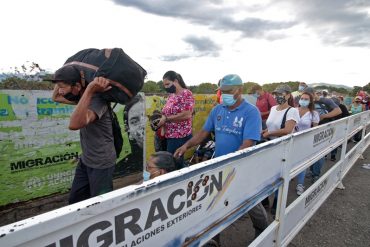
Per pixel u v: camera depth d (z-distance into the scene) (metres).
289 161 2.40
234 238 3.13
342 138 4.54
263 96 6.39
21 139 3.20
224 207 1.57
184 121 3.85
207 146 5.29
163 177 1.09
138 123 4.61
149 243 1.09
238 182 1.67
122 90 2.00
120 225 0.95
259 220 2.52
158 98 4.95
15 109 3.12
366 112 6.82
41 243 0.73
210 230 1.44
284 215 2.48
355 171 5.84
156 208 1.09
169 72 3.81
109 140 2.29
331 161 6.66
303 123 4.50
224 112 2.78
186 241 1.30
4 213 3.14
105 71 1.92
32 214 3.38
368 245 3.10
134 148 4.59
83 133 2.26
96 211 0.84
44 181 3.46
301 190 4.29
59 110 3.51
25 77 4.08
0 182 3.08
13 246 0.66
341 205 4.08
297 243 3.07
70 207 0.79
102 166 2.26
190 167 1.26
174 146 3.89
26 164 3.27
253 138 2.53
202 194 1.35
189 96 3.82
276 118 3.87
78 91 2.12
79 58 2.14
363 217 3.74
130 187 0.97
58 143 3.54
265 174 2.04
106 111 2.21
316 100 6.08
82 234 0.84
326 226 3.46
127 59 2.03
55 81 2.04
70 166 3.71
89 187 2.46
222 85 2.61
